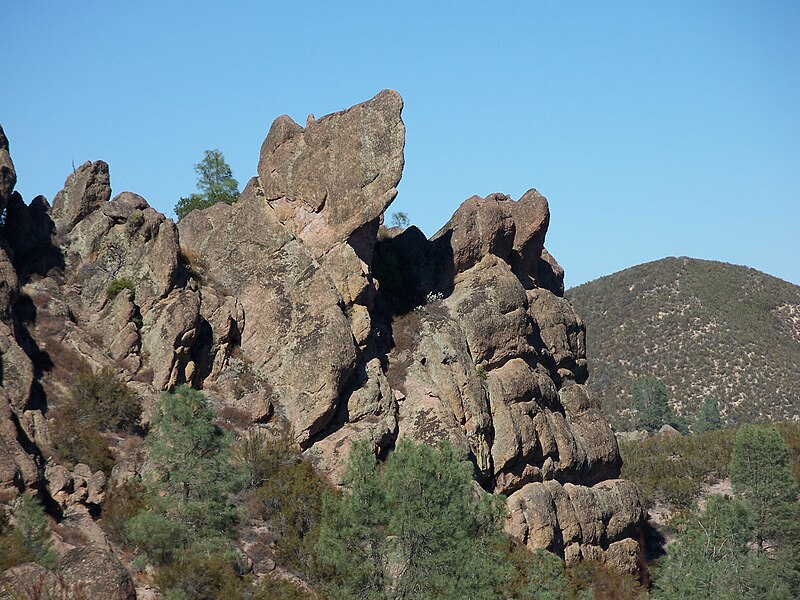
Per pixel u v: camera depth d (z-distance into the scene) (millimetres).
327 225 70125
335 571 53938
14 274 60188
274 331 67312
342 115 71562
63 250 67562
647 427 179125
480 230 77250
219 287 69875
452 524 51469
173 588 48469
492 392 72125
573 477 76750
